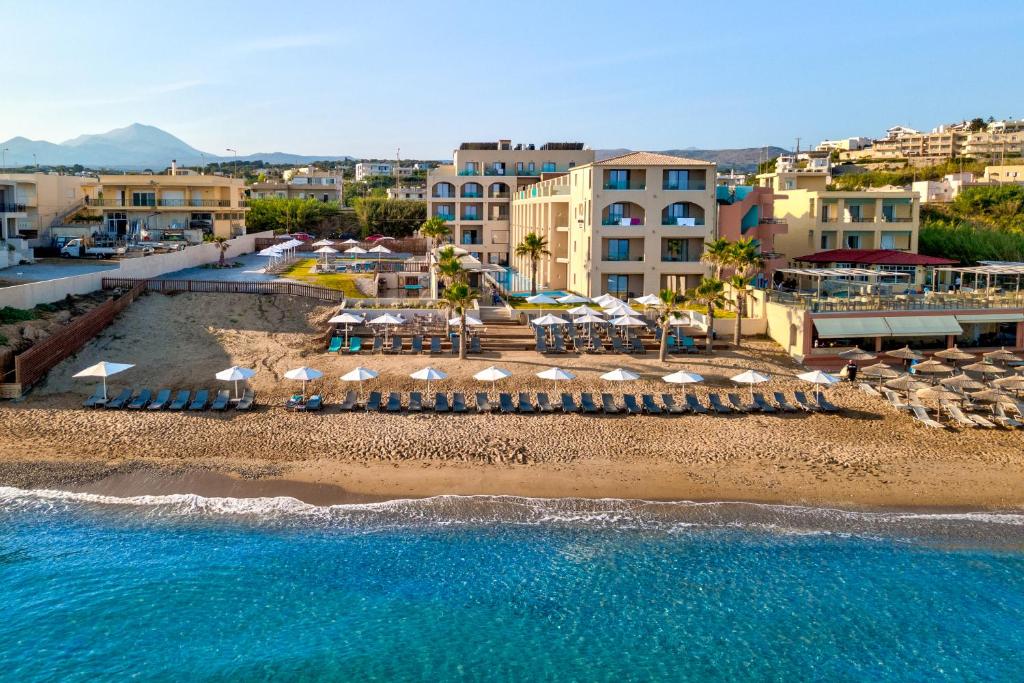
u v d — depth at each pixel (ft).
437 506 110.52
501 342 179.93
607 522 107.96
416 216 432.66
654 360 172.35
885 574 98.02
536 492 114.83
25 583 93.56
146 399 141.38
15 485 112.88
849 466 125.18
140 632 86.33
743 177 357.20
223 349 168.25
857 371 168.35
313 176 624.59
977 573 98.37
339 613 90.12
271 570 97.09
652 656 83.97
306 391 150.41
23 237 259.39
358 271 254.68
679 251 233.55
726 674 81.35
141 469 118.52
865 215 271.49
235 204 345.10
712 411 146.61
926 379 167.63
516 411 143.43
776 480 120.06
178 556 99.09
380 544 102.22
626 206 229.66
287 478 116.98
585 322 181.47
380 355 169.99
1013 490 118.11
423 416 140.77
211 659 82.48
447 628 88.02
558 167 373.61
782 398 150.41
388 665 82.12
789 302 188.03
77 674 80.02
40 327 159.63
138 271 212.43
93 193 327.06
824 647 85.61
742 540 104.63
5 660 81.71
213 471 118.42
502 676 80.79
